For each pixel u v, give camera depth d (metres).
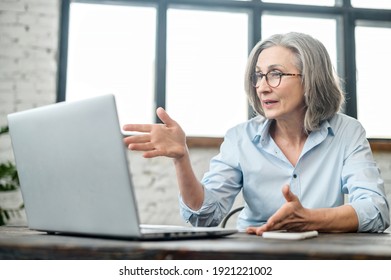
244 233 1.21
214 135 3.47
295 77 1.66
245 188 1.79
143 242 0.82
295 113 1.72
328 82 1.69
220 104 3.52
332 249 0.70
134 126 1.18
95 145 0.87
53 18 3.30
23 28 3.26
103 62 3.47
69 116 0.91
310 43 1.68
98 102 0.85
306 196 1.70
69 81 3.43
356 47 3.70
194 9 3.56
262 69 1.70
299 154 1.76
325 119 1.73
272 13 3.63
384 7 3.72
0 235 1.01
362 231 1.37
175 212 3.27
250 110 2.23
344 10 3.64
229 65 3.55
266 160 1.75
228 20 3.59
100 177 0.87
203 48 3.54
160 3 3.47
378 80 3.70
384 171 3.37
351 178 1.60
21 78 3.24
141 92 3.49
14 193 3.13
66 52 3.40
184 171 1.45
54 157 0.96
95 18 3.49
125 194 0.84
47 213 1.02
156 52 3.46
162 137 1.19
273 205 1.73
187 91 3.50
